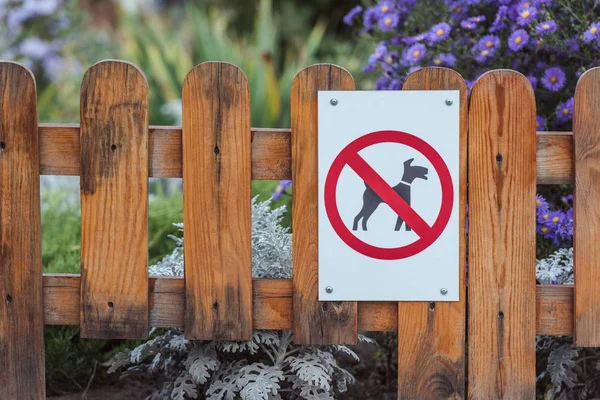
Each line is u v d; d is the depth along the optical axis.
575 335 2.21
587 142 2.17
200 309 2.24
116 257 2.24
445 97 2.17
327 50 8.68
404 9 3.47
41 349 2.27
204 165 2.20
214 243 2.22
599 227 2.19
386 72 3.39
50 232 3.70
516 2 3.07
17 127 2.21
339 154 2.19
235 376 2.27
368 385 2.91
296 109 2.19
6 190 2.23
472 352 2.22
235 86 2.18
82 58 7.21
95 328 2.26
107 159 2.21
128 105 2.19
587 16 2.87
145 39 6.53
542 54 3.06
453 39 3.27
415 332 2.23
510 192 2.19
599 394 2.49
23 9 6.75
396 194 2.19
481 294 2.21
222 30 6.99
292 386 2.37
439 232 2.20
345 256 2.21
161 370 2.96
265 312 2.26
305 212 2.21
